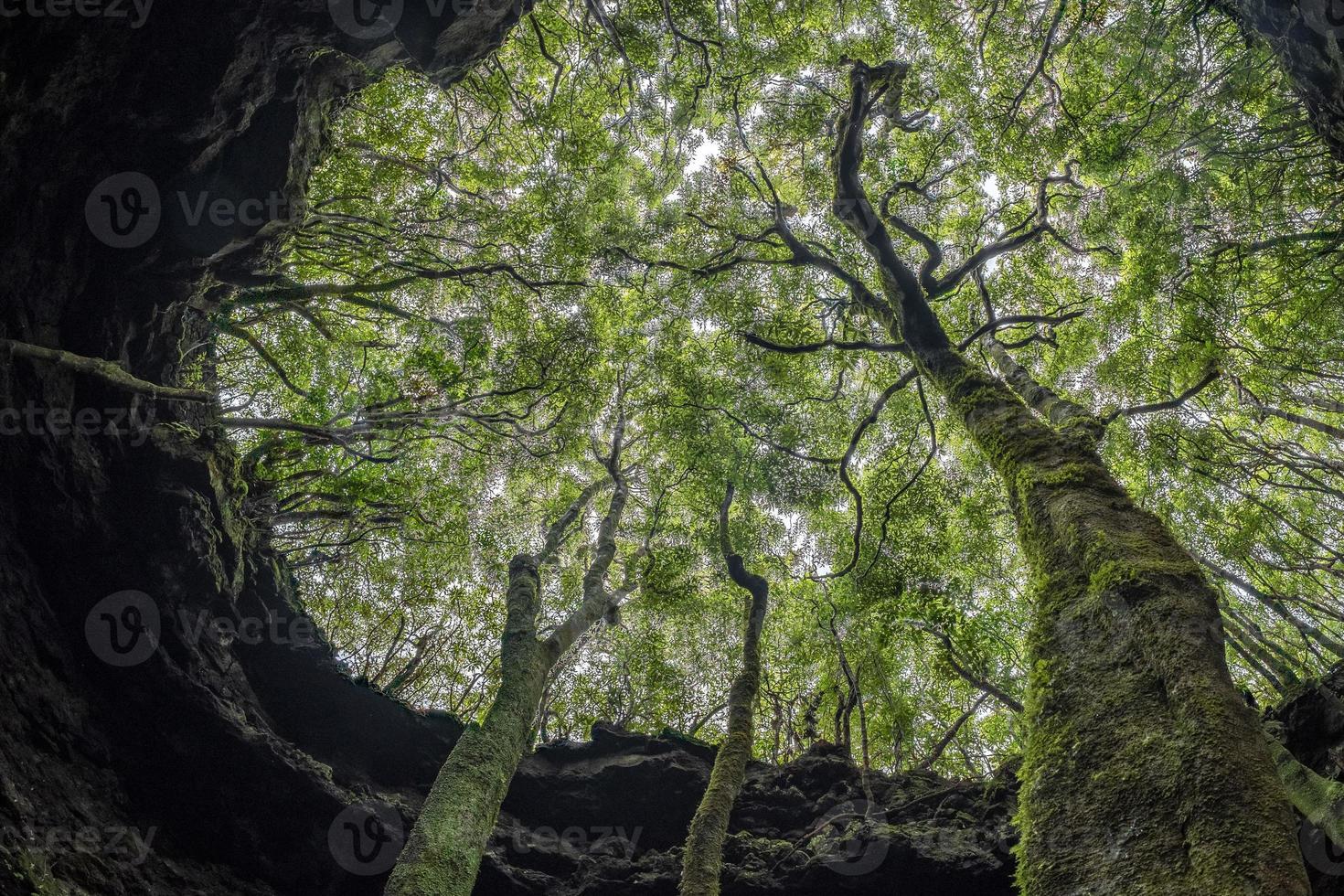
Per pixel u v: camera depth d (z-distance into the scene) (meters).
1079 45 13.55
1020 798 4.45
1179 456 13.83
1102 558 5.38
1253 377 13.46
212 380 13.16
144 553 11.00
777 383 15.76
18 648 9.81
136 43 8.83
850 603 14.89
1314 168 12.27
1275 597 13.62
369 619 17.97
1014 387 11.74
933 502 15.53
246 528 12.71
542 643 10.28
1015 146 13.74
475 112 15.94
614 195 14.54
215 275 11.48
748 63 14.83
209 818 10.96
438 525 15.87
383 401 13.63
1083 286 15.57
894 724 15.49
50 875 8.89
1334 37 8.81
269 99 10.54
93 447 10.68
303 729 12.70
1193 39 11.98
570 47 15.54
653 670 17.09
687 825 13.52
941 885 11.66
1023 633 15.55
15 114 8.22
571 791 13.73
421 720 13.38
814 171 15.44
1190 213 12.27
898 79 14.26
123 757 10.62
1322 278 12.74
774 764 14.66
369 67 11.42
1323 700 10.55
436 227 14.43
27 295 9.55
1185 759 3.67
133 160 9.70
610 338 15.53
